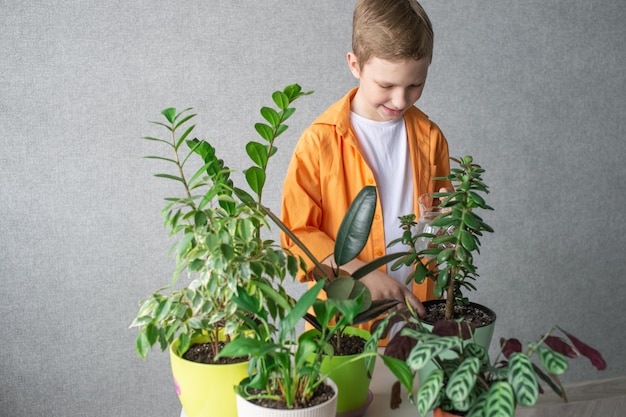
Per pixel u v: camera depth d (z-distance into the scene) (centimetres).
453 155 258
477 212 263
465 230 127
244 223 108
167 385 248
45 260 232
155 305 111
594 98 267
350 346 112
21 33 220
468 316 132
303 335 109
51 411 241
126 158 232
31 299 233
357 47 158
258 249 111
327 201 175
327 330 112
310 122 244
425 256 139
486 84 256
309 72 241
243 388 101
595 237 277
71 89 225
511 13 254
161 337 109
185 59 231
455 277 132
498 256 268
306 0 236
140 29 227
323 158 173
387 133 180
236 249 109
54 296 234
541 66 260
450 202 127
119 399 245
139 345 108
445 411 93
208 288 104
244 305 103
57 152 227
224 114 237
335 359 105
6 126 223
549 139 265
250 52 235
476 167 132
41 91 223
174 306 110
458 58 252
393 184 180
